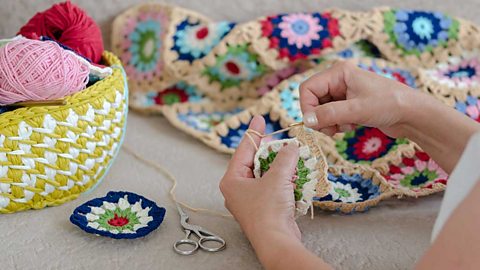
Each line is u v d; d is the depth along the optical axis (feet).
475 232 1.41
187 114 3.71
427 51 3.88
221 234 2.47
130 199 2.60
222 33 3.79
